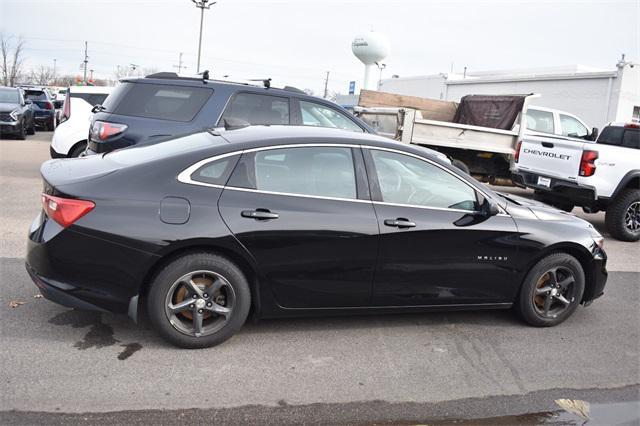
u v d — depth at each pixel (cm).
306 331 430
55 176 380
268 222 379
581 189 830
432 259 423
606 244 840
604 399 359
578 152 834
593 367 403
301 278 393
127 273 358
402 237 411
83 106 1041
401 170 426
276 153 396
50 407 306
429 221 419
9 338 381
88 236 353
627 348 440
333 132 431
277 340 410
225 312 383
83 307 362
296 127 450
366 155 417
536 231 451
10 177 1021
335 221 394
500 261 443
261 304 393
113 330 403
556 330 469
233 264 380
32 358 356
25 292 462
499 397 353
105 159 412
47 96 2338
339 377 363
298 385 349
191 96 654
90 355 366
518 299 463
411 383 362
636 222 864
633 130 992
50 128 2350
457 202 437
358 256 402
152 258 358
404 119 1020
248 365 370
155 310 368
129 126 637
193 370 357
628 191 845
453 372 381
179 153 386
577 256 480
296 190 395
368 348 409
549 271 461
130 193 361
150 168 373
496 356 411
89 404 311
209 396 329
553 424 327
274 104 681
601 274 486
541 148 905
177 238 359
